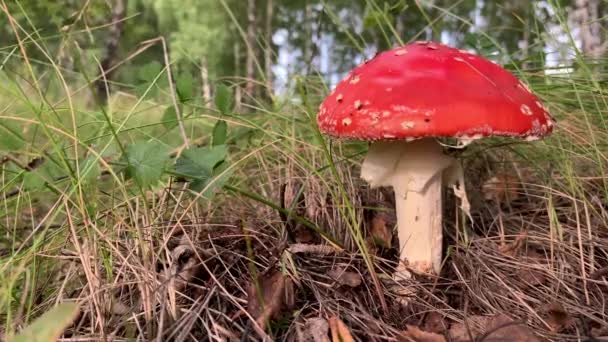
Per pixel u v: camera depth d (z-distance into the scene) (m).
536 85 0.26
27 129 0.25
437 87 0.15
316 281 0.18
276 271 0.17
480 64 0.16
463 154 0.27
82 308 0.16
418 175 0.18
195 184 0.17
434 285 0.18
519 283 0.19
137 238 0.17
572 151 0.24
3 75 0.20
